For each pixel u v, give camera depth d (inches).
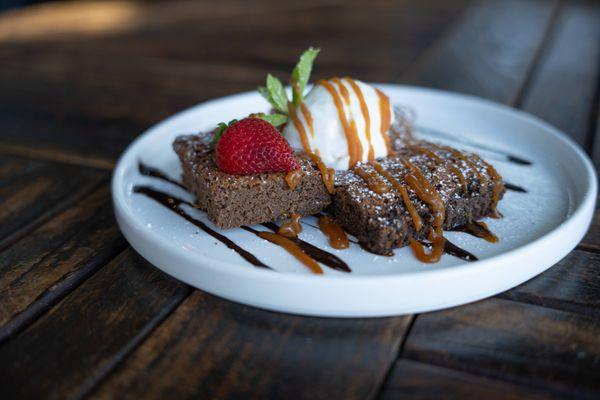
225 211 13.6
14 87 21.7
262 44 24.7
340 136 14.5
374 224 12.8
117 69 23.0
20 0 39.3
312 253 12.9
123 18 29.3
